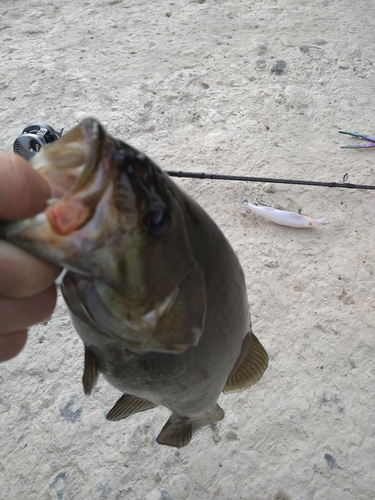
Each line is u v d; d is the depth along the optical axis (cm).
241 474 47
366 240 62
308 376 52
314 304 57
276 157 71
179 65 84
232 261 22
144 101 79
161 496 46
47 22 94
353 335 54
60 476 47
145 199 17
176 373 22
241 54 86
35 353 55
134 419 50
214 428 49
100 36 91
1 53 88
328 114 76
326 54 85
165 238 18
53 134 58
